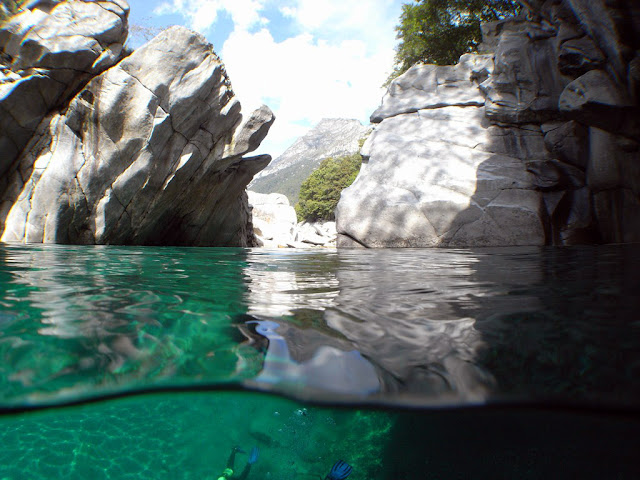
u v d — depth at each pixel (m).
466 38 16.84
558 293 2.08
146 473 2.15
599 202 6.85
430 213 7.53
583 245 6.27
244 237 17.58
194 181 12.02
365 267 3.77
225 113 11.59
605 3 5.28
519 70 7.98
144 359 1.27
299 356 1.30
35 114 9.33
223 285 2.56
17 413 1.03
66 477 2.13
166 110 10.41
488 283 2.52
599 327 1.45
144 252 5.93
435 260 4.32
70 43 9.42
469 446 1.63
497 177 7.68
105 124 9.88
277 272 3.38
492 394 1.06
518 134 8.30
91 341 1.39
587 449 1.38
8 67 9.30
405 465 1.80
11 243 7.93
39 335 1.43
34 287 2.35
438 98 9.65
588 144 6.98
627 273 2.72
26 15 9.34
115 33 10.34
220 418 2.03
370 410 1.07
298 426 2.01
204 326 1.58
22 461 2.24
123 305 1.89
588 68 6.20
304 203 49.19
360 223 7.98
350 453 2.00
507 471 1.55
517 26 9.72
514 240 7.00
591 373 1.12
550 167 7.46
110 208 9.99
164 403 1.55
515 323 1.53
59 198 9.17
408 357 1.28
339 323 1.62
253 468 2.18
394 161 8.59
